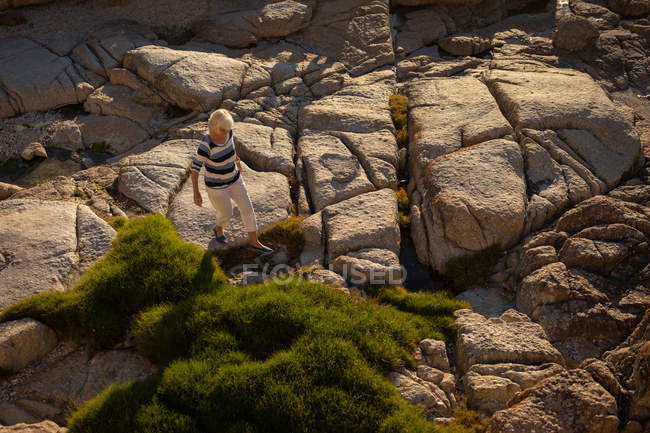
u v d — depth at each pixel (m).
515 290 6.75
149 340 5.58
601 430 4.51
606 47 11.98
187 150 8.79
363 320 5.73
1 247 6.62
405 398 5.08
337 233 7.15
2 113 10.20
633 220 6.65
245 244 7.15
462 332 5.91
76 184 8.29
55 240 6.74
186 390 4.94
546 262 6.61
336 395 4.87
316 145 8.87
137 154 9.07
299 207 7.82
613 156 8.19
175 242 6.63
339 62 11.61
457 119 9.05
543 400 4.78
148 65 10.38
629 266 6.41
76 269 6.43
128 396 4.92
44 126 10.00
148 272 6.18
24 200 7.48
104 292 5.98
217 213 6.86
